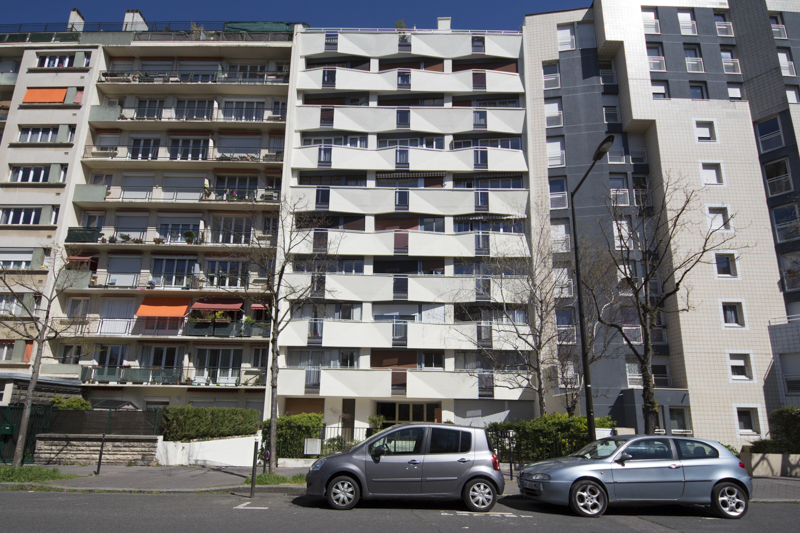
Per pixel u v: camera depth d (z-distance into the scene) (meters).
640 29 30.48
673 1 31.16
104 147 32.06
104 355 29.27
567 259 24.80
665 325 27.17
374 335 27.98
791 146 27.31
